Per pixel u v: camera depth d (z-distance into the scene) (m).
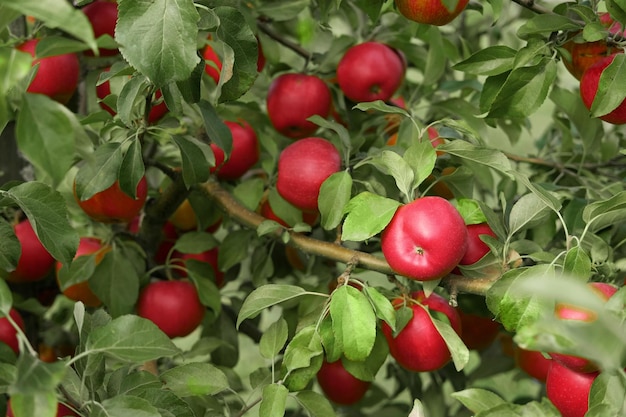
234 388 1.53
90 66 1.56
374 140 1.54
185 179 1.34
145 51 1.18
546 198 1.24
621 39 1.28
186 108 1.44
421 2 1.31
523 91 1.30
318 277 1.57
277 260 1.64
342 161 1.39
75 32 1.02
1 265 1.27
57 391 1.19
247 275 1.80
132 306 1.47
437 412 1.70
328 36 1.63
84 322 1.25
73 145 1.06
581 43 1.32
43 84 1.35
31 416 1.04
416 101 1.62
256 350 2.39
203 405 1.38
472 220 1.30
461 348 1.27
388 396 1.75
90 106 1.63
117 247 1.52
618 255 1.42
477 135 1.32
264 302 1.29
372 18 1.39
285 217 1.45
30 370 1.05
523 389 2.04
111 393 1.24
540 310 1.19
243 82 1.26
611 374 1.13
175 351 1.17
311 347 1.26
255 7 1.56
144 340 1.16
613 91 1.25
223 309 1.65
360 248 1.56
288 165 1.37
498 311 1.22
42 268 1.50
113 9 1.43
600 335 1.04
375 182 1.35
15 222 1.52
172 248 1.52
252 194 1.48
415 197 1.29
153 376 1.24
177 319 1.48
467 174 1.34
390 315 1.25
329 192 1.32
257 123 1.64
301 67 1.66
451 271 1.30
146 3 1.18
